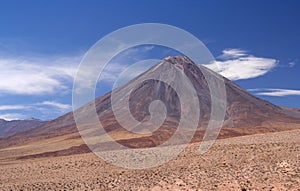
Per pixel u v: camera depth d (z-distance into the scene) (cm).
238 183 2294
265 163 2888
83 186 2795
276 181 2250
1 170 4559
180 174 2845
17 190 2858
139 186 2545
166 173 2994
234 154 3450
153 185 2522
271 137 4472
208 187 2269
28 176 3781
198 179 2553
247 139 4484
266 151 3375
